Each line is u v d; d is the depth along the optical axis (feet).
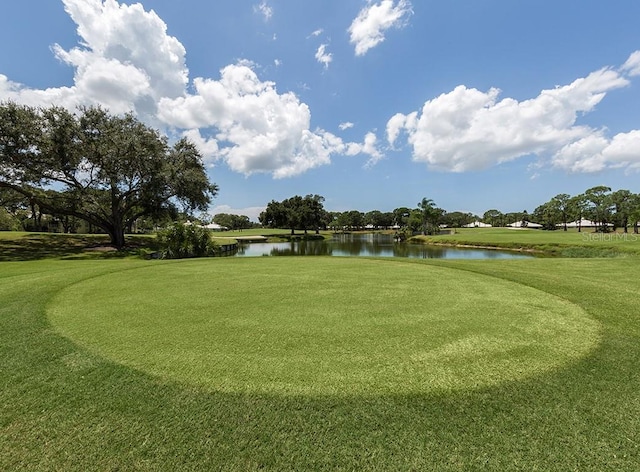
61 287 20.97
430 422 7.13
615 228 184.55
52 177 66.64
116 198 78.07
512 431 6.82
